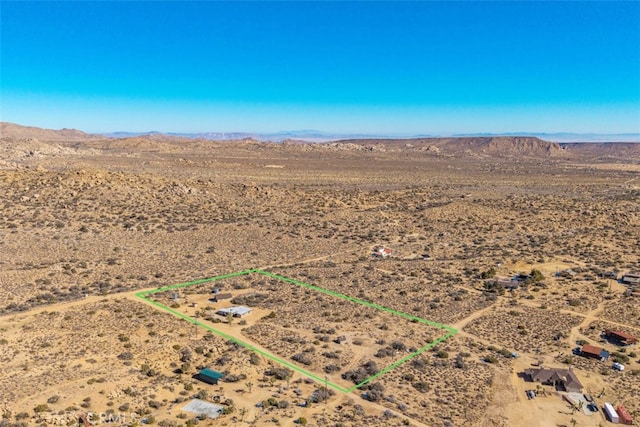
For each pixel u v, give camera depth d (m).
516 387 50.66
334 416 43.88
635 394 50.06
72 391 45.53
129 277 79.62
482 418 45.19
